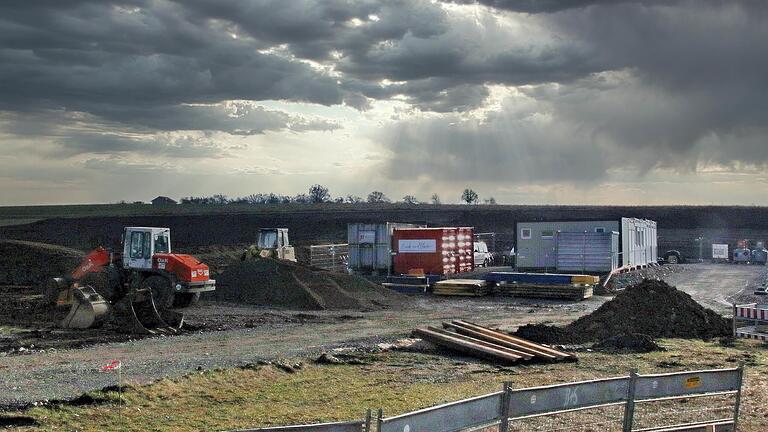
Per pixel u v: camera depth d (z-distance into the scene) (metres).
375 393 14.98
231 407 13.52
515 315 30.00
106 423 12.13
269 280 33.47
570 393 9.28
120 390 13.75
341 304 32.50
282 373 16.69
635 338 21.00
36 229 85.62
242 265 34.88
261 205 137.38
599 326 23.56
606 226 45.53
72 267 40.53
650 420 12.33
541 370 17.77
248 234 89.06
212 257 51.78
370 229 45.81
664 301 24.34
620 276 43.03
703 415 12.77
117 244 70.69
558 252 44.31
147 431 11.79
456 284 37.66
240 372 16.20
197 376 15.50
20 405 12.95
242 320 27.28
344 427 7.36
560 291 36.28
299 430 7.21
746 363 18.52
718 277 47.41
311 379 16.22
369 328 25.39
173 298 28.67
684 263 62.31
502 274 37.84
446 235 44.72
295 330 24.66
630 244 47.53
